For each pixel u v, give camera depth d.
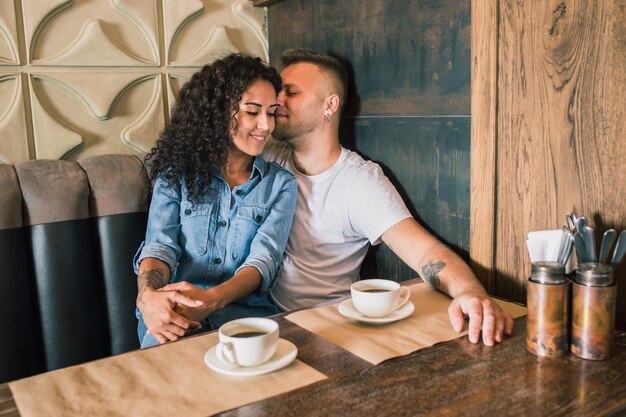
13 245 1.40
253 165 1.47
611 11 0.99
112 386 0.82
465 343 0.95
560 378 0.82
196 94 1.40
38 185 1.44
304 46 1.82
